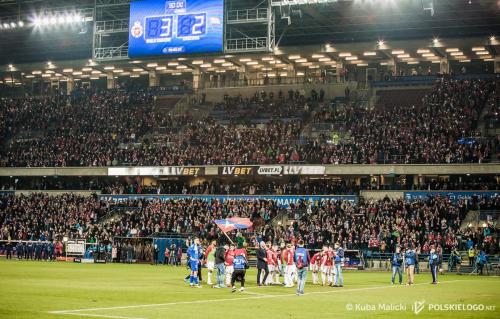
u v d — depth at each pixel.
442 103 86.56
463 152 76.25
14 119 105.06
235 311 25.16
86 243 72.56
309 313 25.03
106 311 24.14
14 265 59.97
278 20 86.44
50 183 93.44
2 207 88.62
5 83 119.19
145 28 76.56
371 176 81.94
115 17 79.69
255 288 37.72
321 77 100.06
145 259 71.31
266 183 86.50
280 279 46.03
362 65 101.00
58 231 79.12
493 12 82.00
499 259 62.00
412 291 37.47
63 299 28.42
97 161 90.56
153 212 79.19
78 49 107.88
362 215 72.00
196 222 74.19
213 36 73.69
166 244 69.31
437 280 50.34
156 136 95.88
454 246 63.81
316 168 80.69
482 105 85.81
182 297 30.83
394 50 93.88
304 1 70.25
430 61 98.50
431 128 81.31
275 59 99.00
